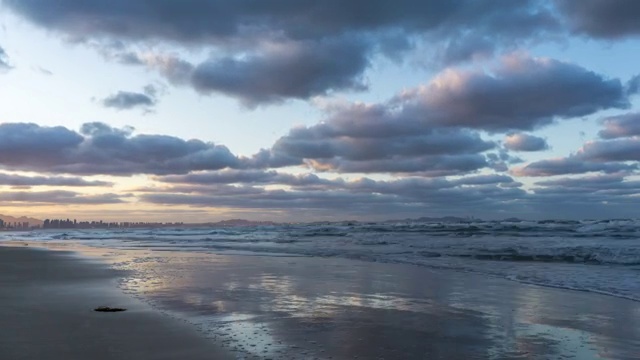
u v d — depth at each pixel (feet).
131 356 15.74
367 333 19.39
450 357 16.19
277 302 26.89
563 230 114.01
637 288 33.88
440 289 32.60
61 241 132.87
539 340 18.76
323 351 16.56
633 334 19.79
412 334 19.36
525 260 56.49
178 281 36.14
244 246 91.45
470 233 120.67
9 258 62.64
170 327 20.06
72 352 16.21
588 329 20.66
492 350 17.20
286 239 122.72
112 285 33.83
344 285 34.37
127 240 132.57
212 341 17.72
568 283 36.37
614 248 65.10
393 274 42.06
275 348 16.87
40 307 24.95
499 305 26.71
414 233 129.90
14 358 15.53
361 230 164.35
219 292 30.45
